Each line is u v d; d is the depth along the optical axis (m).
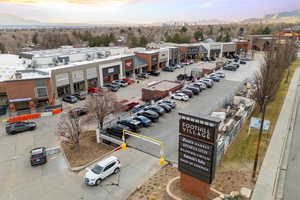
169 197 16.78
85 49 71.31
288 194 17.62
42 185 19.92
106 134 27.97
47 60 52.03
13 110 39.59
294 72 64.94
